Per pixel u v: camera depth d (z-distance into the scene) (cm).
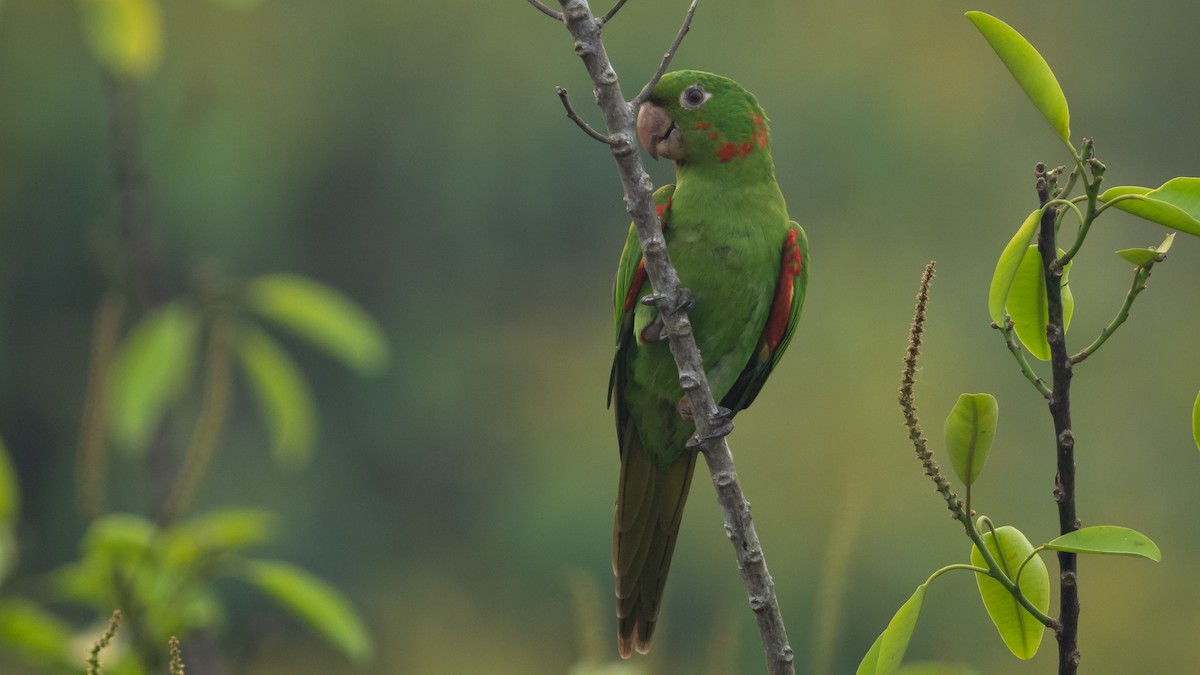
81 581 384
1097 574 1327
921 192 1842
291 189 1892
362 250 1952
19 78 1766
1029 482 1486
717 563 1482
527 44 1956
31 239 1798
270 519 402
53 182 1786
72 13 1770
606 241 1955
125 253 499
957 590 1328
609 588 1658
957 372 1542
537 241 1962
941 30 1945
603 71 320
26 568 1720
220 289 509
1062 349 269
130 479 1382
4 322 1819
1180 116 1970
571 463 1736
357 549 1788
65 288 1833
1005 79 1923
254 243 1859
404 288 1956
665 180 1541
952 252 1802
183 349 481
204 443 396
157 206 1684
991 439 268
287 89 1883
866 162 1838
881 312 1656
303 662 1561
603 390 1811
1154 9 1983
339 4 1930
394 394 1889
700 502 1509
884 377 1513
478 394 1883
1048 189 269
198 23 1825
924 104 1891
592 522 1686
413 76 1941
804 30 1930
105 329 382
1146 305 1673
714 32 1900
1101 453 1516
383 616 1731
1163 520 1477
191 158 1684
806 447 1423
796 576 1355
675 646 1481
